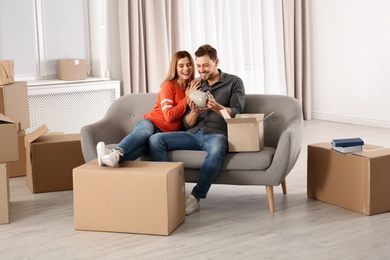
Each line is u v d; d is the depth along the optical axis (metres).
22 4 5.38
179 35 6.19
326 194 3.93
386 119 6.72
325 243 3.21
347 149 3.76
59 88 5.39
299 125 3.88
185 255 3.07
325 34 7.17
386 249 3.12
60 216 3.73
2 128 3.56
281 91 7.21
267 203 3.95
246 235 3.35
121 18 5.82
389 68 6.61
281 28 7.08
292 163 3.82
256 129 3.67
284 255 3.06
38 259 3.05
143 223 3.36
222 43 6.66
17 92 4.62
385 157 3.66
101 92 5.71
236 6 6.71
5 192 3.57
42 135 4.48
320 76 7.29
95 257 3.06
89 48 5.87
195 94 3.77
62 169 4.30
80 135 4.14
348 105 7.05
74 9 5.70
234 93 3.95
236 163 3.69
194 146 3.86
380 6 6.61
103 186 3.38
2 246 3.24
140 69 6.01
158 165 3.47
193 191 3.74
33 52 5.49
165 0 6.07
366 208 3.66
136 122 4.23
